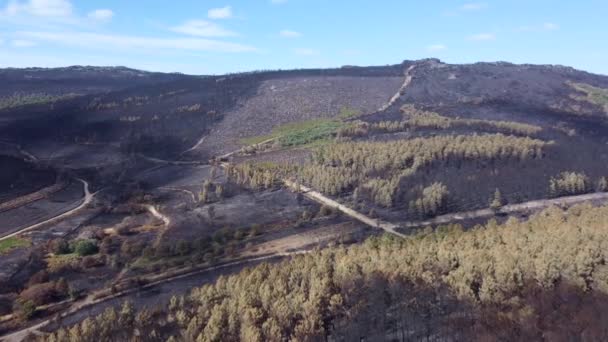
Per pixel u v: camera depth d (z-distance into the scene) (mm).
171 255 113938
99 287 100812
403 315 71625
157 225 135250
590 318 64812
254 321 67562
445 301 71875
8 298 98000
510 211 126688
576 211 110062
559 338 62312
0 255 119125
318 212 132500
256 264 104938
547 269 73562
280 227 124812
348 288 73375
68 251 121125
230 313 69125
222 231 122000
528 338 63250
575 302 68938
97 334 68500
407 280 74000
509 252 79250
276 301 70062
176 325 71250
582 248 77000
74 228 137000
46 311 91750
